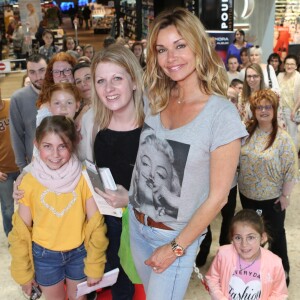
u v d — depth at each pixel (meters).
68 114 2.57
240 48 7.38
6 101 3.38
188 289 3.13
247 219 2.19
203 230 1.60
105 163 2.11
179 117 1.61
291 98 5.05
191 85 1.59
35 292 2.20
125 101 1.94
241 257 2.22
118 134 2.05
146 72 1.74
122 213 2.06
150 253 1.79
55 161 2.00
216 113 1.52
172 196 1.61
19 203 2.10
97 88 1.95
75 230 2.11
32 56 3.22
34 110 3.20
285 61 5.13
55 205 2.05
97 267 2.12
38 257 2.12
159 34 1.57
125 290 2.42
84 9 24.14
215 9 7.27
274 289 2.25
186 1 7.34
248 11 8.71
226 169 1.52
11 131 3.25
